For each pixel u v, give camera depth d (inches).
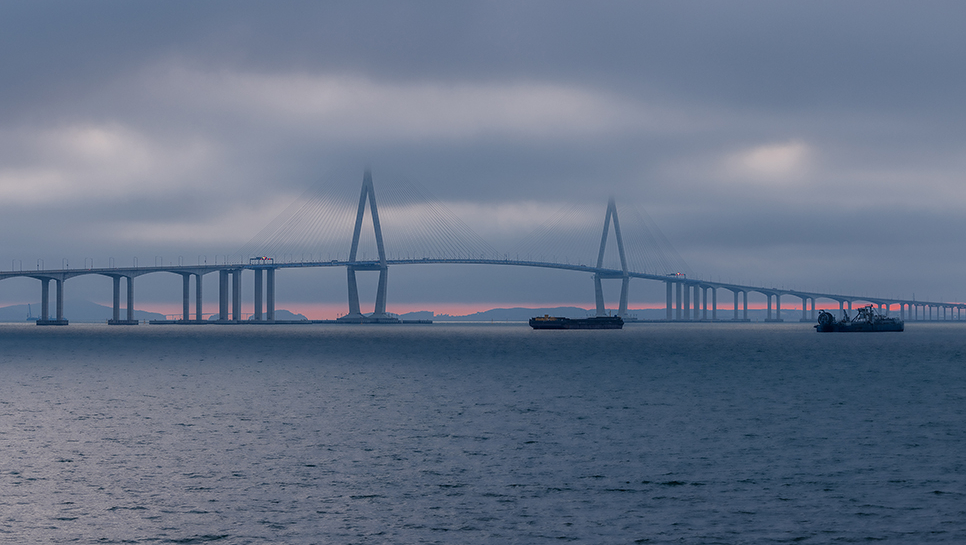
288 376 3651.6
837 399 2684.5
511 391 2945.4
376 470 1541.6
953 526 1196.5
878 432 1984.5
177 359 4963.1
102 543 1125.7
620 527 1192.8
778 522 1217.4
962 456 1680.6
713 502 1321.4
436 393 2876.5
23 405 2529.5
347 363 4564.5
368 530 1179.9
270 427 2055.9
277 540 1136.8
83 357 5187.0
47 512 1259.8
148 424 2110.0
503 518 1235.2
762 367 4178.2
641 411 2368.4
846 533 1167.6
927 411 2367.1
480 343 7401.6
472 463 1604.3
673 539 1141.7
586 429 2026.3
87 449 1748.3
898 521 1221.1
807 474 1514.5
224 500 1327.5
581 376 3617.1
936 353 5546.3
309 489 1397.6
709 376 3609.7
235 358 5068.9
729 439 1882.4
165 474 1505.9
